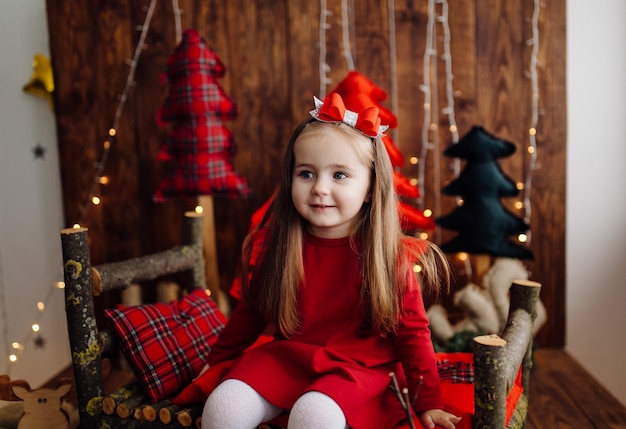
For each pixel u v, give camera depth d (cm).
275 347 122
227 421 109
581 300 221
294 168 125
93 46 214
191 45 190
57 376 217
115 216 222
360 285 122
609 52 209
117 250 224
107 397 134
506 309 210
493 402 106
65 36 214
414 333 120
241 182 198
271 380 116
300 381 117
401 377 123
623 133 212
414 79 212
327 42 211
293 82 213
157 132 217
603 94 211
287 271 125
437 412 115
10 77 220
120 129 218
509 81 210
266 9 211
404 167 215
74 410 147
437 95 212
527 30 208
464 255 217
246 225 221
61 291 228
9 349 225
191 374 142
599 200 216
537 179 214
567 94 212
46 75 214
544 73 209
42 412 146
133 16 212
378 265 120
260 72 214
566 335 223
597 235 218
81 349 135
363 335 123
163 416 127
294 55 212
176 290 222
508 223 195
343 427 107
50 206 225
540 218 216
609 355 221
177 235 222
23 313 229
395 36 210
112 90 216
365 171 122
